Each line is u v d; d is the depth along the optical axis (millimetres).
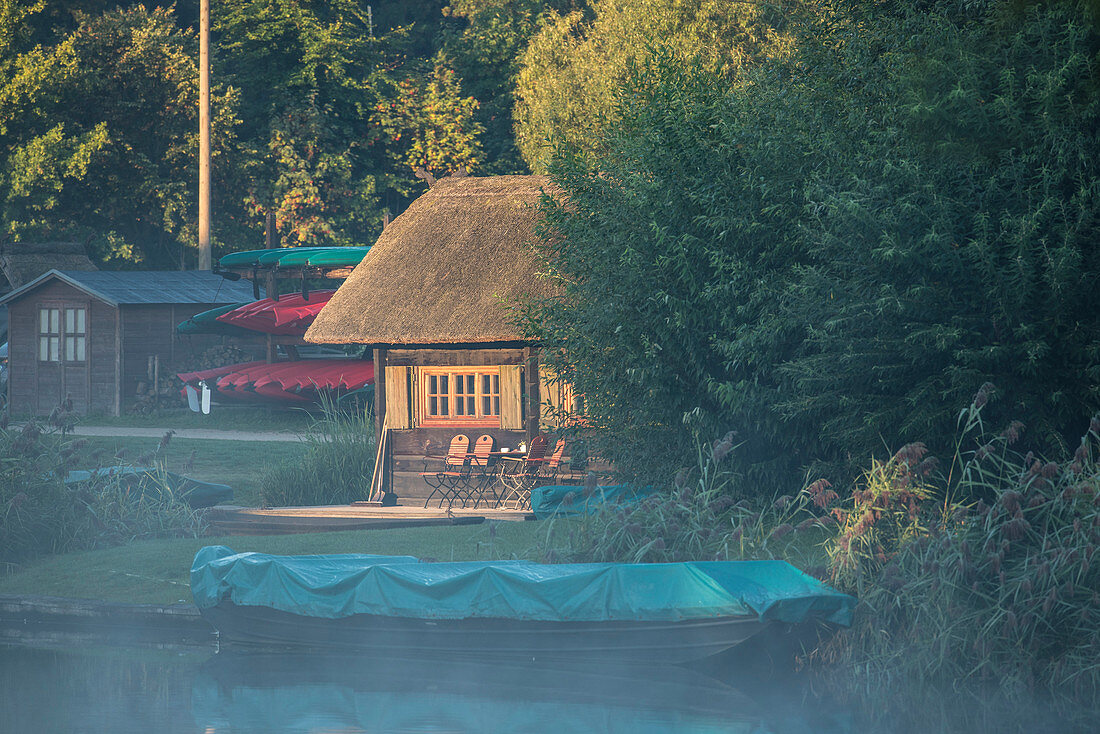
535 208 83062
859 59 57094
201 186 178500
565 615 44281
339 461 89250
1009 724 37875
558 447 75750
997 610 42094
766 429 56281
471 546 57906
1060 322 49000
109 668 46750
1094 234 48969
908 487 46375
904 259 49031
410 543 60094
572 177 63125
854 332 52438
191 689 43406
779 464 57656
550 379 72625
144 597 54875
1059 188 50156
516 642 45969
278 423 134375
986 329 51344
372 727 38188
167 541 66188
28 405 151125
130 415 143000
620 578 43812
